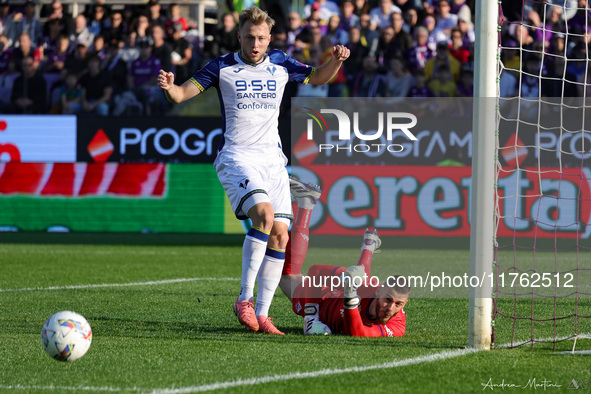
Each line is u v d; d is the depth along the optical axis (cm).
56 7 3947
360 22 3619
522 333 1309
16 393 894
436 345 1177
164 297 1773
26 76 3691
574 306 1653
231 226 3500
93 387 919
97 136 3506
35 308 1595
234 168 1323
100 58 3653
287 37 3769
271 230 1319
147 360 1067
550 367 1017
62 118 3506
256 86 1334
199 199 3488
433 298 1753
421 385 925
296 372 992
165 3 3944
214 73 1330
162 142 3484
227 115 1351
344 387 915
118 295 1802
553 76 3375
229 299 1744
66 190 3541
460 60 3469
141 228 3522
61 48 3788
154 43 3634
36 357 1086
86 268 2361
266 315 1320
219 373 989
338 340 1220
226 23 3662
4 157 3553
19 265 2422
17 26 3872
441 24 3722
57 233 3538
